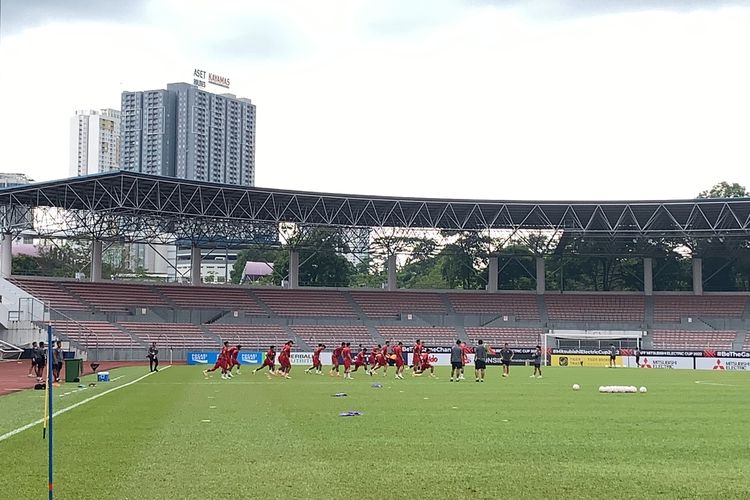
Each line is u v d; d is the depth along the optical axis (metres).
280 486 11.61
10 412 22.34
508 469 13.05
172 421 19.89
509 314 86.38
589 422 20.08
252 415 21.48
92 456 14.25
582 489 11.54
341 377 44.72
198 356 66.81
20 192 68.69
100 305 75.94
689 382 41.38
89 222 86.88
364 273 133.50
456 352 41.03
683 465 13.52
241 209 77.88
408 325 84.25
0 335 64.31
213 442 16.00
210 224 80.25
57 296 74.56
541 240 89.38
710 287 98.62
